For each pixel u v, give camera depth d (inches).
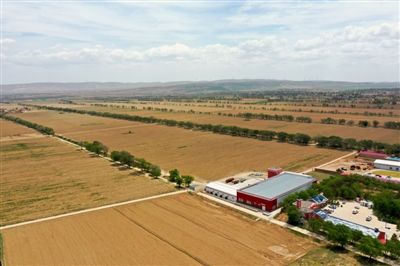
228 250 2305.6
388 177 3885.3
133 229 2679.6
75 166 4918.8
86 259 2198.6
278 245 2381.9
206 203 3309.5
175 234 2576.3
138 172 4522.6
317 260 2145.7
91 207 3203.7
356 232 2348.7
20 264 2144.4
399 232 2534.5
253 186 3501.5
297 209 2859.3
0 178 4323.3
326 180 3636.8
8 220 2918.3
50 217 2967.5
